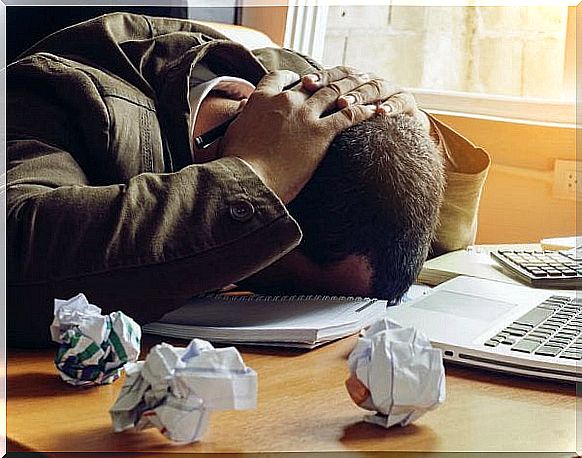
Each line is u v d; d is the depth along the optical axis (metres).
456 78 2.01
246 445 0.59
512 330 0.86
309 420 0.64
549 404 0.72
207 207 0.82
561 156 1.74
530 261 1.22
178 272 0.81
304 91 0.96
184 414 0.58
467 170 1.35
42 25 1.44
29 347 0.81
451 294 1.00
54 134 0.89
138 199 0.81
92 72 0.94
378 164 0.90
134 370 0.60
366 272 0.94
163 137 0.97
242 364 0.59
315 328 0.83
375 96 0.99
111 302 0.79
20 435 0.59
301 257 0.94
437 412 0.68
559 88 1.89
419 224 0.93
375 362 0.63
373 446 0.60
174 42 1.08
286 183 0.89
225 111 1.01
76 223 0.79
